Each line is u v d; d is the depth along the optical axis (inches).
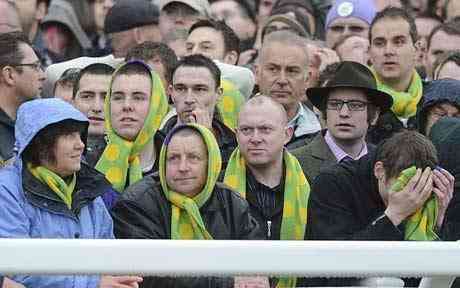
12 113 821.2
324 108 844.0
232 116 881.5
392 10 972.6
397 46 958.4
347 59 1093.1
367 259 362.0
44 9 1285.7
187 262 353.4
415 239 660.1
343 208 700.0
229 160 773.3
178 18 1160.2
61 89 911.7
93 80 854.5
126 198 679.7
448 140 747.4
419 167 660.1
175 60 946.7
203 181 681.0
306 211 753.0
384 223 657.6
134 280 568.7
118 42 1101.7
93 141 841.5
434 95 859.4
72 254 349.4
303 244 360.2
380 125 884.6
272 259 357.4
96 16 1317.7
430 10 1380.4
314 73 1055.0
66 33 1291.8
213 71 848.9
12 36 828.6
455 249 364.8
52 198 622.8
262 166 761.6
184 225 677.9
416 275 365.7
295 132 919.0
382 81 963.3
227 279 594.6
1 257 346.9
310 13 1323.8
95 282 573.9
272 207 759.7
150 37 1099.3
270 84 936.3
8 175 622.2
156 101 784.3
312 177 828.0
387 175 668.7
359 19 1198.9
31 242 348.8
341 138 828.6
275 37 944.3
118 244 351.9
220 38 1059.3
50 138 622.2
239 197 696.4
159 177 690.2
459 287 541.3
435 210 661.9
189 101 840.9
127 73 784.3
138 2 1102.4
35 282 570.9
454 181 678.5
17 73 821.2
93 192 639.8
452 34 1107.3
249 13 1295.5
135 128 775.7
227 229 683.4
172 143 681.0
